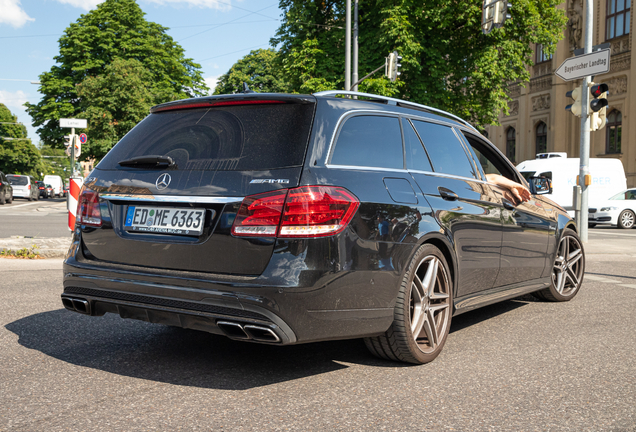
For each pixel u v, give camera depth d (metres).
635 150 28.80
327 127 3.36
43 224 17.22
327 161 3.27
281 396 3.18
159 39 40.38
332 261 3.12
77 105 38.09
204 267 3.19
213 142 3.41
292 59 23.11
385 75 19.61
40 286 6.36
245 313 3.05
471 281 4.34
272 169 3.17
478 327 4.94
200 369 3.62
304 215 3.06
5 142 82.75
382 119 3.86
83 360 3.78
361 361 3.85
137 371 3.57
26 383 3.33
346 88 20.77
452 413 2.97
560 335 4.66
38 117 38.38
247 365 3.72
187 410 2.95
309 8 23.27
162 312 3.29
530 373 3.66
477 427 2.79
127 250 3.46
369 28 22.95
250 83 48.38
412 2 21.72
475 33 23.22
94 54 38.31
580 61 12.70
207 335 4.45
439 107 22.69
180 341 4.26
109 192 3.59
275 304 3.00
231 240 3.12
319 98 3.46
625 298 6.34
